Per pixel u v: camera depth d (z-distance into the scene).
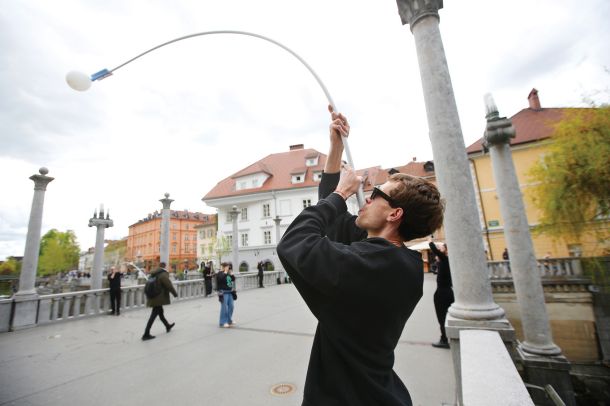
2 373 4.82
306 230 0.98
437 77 3.84
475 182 26.14
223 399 3.74
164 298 7.13
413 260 1.00
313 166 37.81
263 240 35.84
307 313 9.33
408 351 5.24
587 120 14.05
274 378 4.32
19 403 3.76
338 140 1.38
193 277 30.84
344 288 0.86
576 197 14.27
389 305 0.89
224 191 40.88
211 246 41.94
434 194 1.10
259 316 9.21
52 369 4.97
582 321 13.95
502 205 5.09
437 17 4.02
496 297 15.55
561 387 4.12
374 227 1.14
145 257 81.00
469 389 1.65
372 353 0.90
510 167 5.11
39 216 9.36
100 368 4.96
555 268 14.97
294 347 5.77
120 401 3.77
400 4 4.21
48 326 8.63
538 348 4.41
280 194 35.78
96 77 2.80
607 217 13.93
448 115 3.74
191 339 6.67
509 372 1.86
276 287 19.94
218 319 9.07
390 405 0.84
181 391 4.00
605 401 12.36
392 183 1.16
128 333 7.51
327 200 1.11
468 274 3.41
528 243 4.77
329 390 0.90
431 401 3.45
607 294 13.68
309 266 0.89
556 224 15.06
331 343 0.93
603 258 13.93
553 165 14.70
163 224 14.96
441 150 3.71
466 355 2.25
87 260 90.44
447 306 5.44
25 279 8.74
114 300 10.58
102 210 13.92
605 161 13.20
